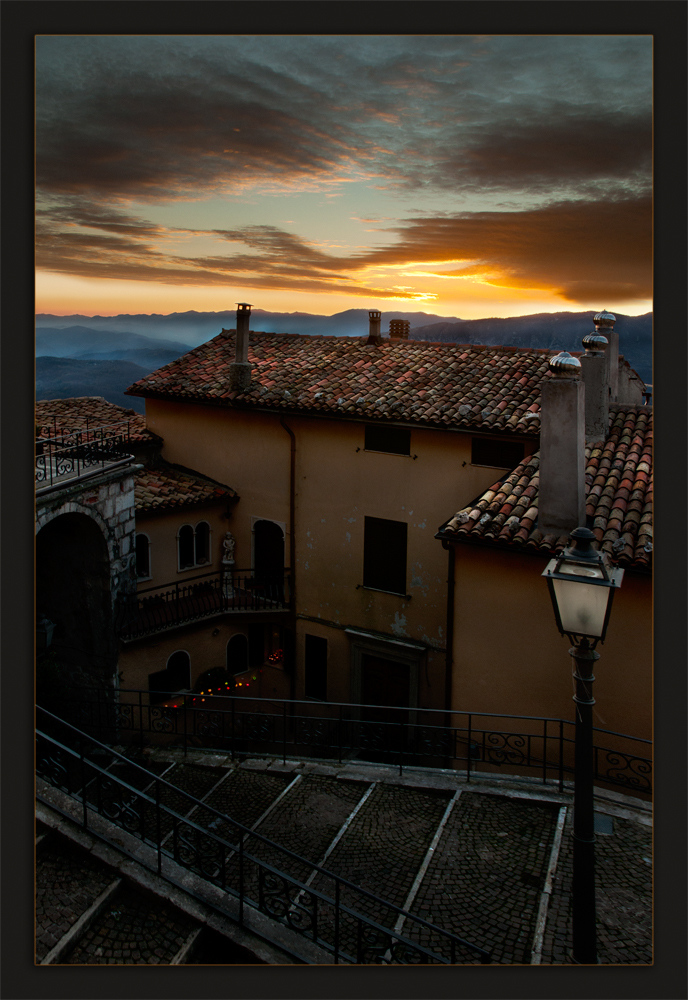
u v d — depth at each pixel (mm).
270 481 17734
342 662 17047
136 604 15266
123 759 7820
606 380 13008
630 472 12055
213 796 10844
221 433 18422
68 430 17531
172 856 7844
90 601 14352
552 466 10734
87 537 13898
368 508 16234
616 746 10727
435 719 15805
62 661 14898
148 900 7352
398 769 10992
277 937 6930
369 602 16500
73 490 12656
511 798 9938
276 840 9453
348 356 18031
